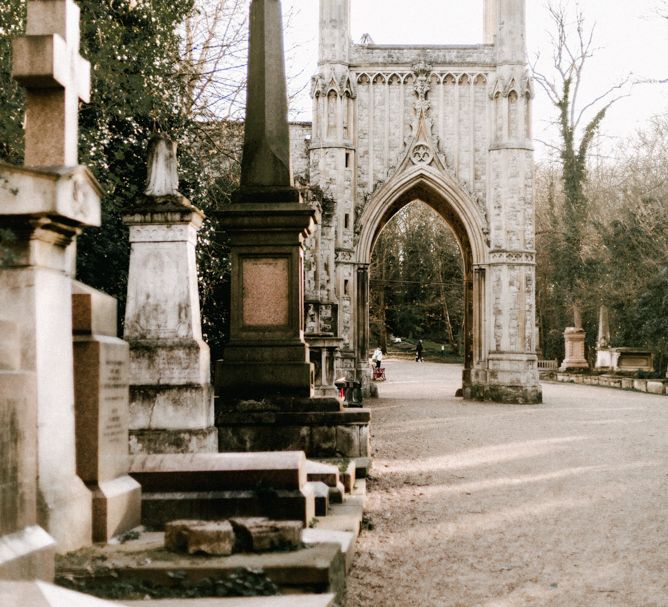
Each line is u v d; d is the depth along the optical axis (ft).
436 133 119.44
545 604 22.15
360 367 115.96
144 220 33.45
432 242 238.27
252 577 17.90
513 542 29.07
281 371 38.96
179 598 17.08
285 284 39.14
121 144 49.44
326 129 118.01
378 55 119.65
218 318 65.92
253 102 40.45
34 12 19.98
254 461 24.44
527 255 117.29
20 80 19.38
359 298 118.32
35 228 18.20
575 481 41.73
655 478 42.24
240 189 40.01
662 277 132.26
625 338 162.81
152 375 32.96
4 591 12.30
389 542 28.91
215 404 38.42
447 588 23.53
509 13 118.11
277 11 40.91
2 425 15.87
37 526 17.11
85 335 21.67
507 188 117.50
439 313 256.93
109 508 20.85
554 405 102.63
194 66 58.29
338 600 20.04
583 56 146.61
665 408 93.20
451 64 119.34
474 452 53.98
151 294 33.40
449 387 138.00
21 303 18.25
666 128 140.26
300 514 24.09
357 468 38.22
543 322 206.39
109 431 21.86
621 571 25.34
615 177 161.79
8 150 33.30
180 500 23.77
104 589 17.34
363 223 118.83
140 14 47.55
